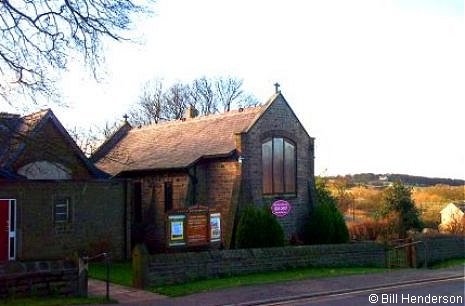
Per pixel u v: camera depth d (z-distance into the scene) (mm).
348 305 14094
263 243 23734
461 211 53781
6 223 20938
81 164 23719
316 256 21594
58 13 14930
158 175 28266
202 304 14234
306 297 15344
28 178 22109
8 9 14406
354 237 36656
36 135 16531
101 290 16391
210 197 26688
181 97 59406
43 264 14531
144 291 16203
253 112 27594
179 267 17516
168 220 21781
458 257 28406
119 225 24203
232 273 18938
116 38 15742
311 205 28328
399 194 46156
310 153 28922
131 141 33875
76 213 22922
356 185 68125
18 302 13508
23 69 14938
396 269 22562
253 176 25969
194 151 27609
